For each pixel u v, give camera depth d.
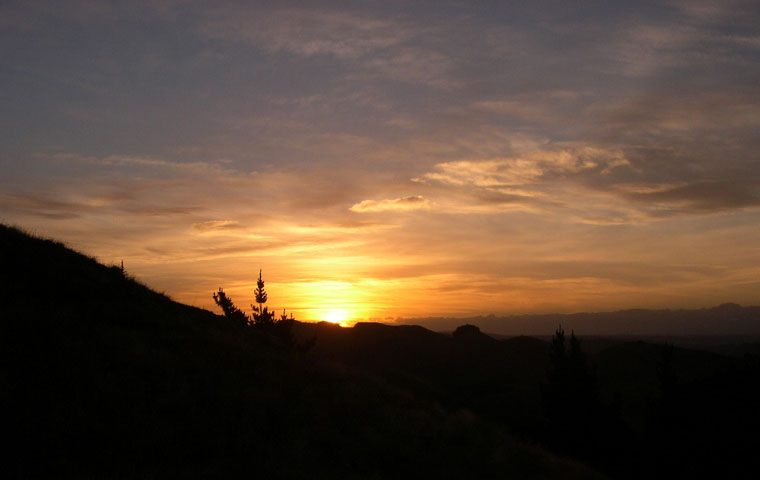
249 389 13.05
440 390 34.72
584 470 15.06
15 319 12.94
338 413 13.48
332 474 9.88
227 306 34.91
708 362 53.16
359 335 73.06
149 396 11.21
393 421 13.62
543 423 28.78
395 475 10.70
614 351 63.53
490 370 61.47
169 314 18.78
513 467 12.98
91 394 10.58
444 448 12.62
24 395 9.89
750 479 17.27
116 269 20.64
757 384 20.09
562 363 26.30
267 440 10.69
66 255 19.22
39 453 8.44
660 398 22.72
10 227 19.41
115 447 9.12
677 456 19.45
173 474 8.62
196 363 13.92
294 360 18.88
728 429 18.77
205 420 10.76
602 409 24.56
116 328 14.70
